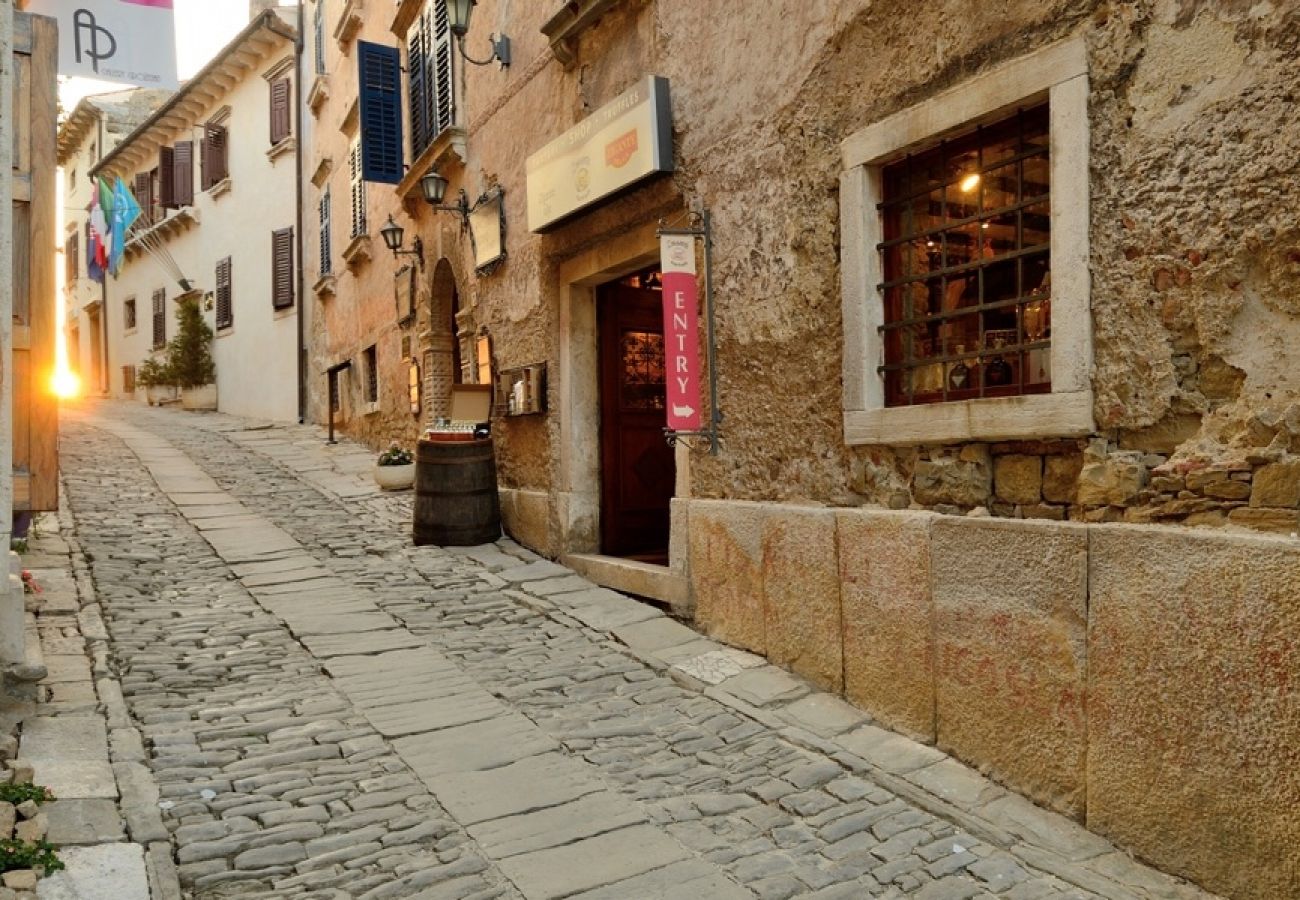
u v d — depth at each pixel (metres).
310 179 19.50
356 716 4.96
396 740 4.67
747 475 5.83
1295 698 2.99
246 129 22.30
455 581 7.68
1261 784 3.09
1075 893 3.29
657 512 8.48
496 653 6.04
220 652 5.84
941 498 4.51
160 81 6.34
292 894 3.31
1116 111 3.65
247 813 3.87
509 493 9.12
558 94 8.01
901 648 4.57
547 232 8.15
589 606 6.87
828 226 5.10
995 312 4.31
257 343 21.97
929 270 4.63
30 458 4.96
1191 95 3.40
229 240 23.23
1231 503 3.33
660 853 3.62
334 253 17.84
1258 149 3.20
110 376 31.58
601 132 6.94
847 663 4.93
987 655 4.11
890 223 4.83
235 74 22.38
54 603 6.33
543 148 7.83
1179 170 3.45
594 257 7.62
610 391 8.23
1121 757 3.54
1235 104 3.26
